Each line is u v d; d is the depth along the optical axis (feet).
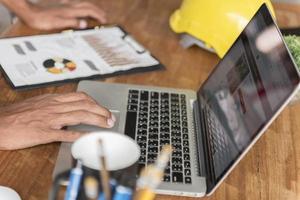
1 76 3.51
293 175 2.90
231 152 2.55
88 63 3.79
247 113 2.61
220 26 3.98
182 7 4.33
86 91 3.39
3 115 2.96
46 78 3.53
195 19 4.12
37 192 2.55
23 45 3.92
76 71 3.66
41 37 4.09
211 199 2.62
